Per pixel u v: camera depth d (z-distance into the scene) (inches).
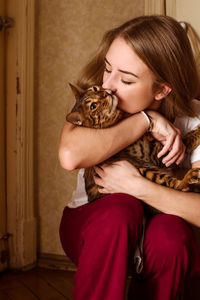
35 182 101.5
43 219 102.0
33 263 100.2
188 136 58.1
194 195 50.8
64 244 56.7
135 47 49.8
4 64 96.7
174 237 46.4
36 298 80.9
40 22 98.7
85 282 45.9
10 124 97.4
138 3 94.3
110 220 45.3
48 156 100.6
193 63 56.4
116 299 44.5
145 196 50.3
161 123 52.8
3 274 95.9
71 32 97.2
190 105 59.4
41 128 100.5
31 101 98.0
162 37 51.6
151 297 48.4
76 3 96.6
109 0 95.3
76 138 48.6
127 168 52.0
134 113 53.7
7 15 95.2
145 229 49.2
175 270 46.7
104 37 59.7
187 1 83.5
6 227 98.7
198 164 56.6
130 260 48.0
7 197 98.7
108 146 48.5
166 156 53.6
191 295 64.4
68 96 97.9
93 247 45.6
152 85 52.2
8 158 98.1
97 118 50.2
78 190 59.9
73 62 97.5
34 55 99.0
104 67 60.1
